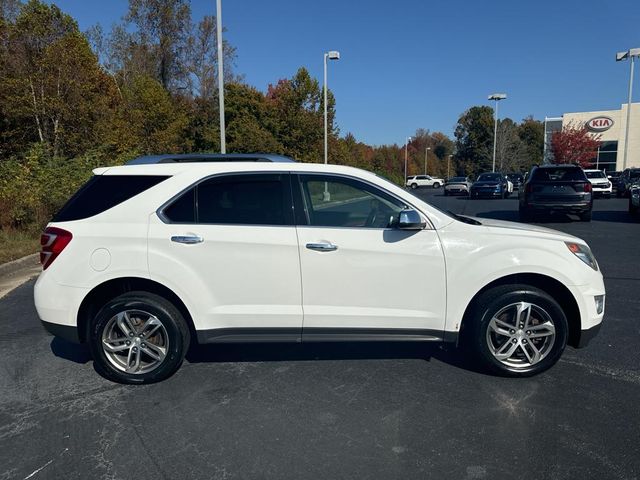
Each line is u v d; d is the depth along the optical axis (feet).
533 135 244.42
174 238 12.07
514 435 10.11
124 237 12.10
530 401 11.55
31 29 58.54
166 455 9.56
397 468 9.05
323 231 12.23
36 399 12.00
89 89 62.28
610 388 12.19
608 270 25.35
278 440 10.05
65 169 44.19
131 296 12.40
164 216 12.28
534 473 8.85
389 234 12.24
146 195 12.43
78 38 62.90
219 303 12.27
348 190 12.67
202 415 11.11
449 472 8.91
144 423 10.79
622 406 11.26
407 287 12.27
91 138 63.31
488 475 8.80
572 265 12.34
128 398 12.00
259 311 12.28
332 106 115.03
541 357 12.66
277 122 110.63
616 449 9.55
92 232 12.19
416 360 14.16
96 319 12.44
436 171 310.65
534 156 236.63
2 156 59.21
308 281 12.21
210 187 12.50
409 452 9.56
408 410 11.21
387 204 12.62
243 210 12.41
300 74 108.99
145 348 12.62
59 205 38.81
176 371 13.25
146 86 83.76
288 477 8.83
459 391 12.14
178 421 10.86
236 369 13.66
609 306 19.06
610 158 165.27
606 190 82.74
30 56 58.08
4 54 57.52
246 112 104.99
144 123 81.41
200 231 12.13
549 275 12.26
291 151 109.09
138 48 111.24
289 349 15.11
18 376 13.39
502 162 197.06
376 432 10.30
